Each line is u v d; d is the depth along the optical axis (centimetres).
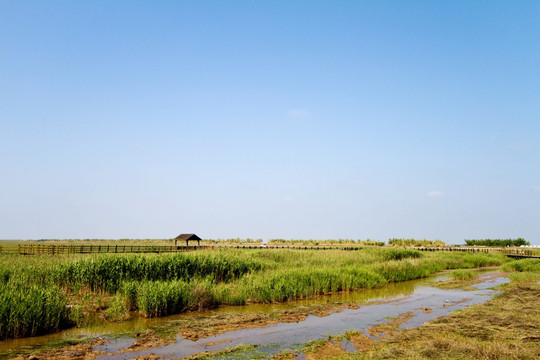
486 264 4484
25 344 1181
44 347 1154
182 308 1689
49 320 1330
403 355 1012
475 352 1001
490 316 1487
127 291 1658
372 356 1034
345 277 2420
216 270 2372
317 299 2073
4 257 2930
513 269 3694
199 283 1934
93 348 1157
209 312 1708
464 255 4784
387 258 4009
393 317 1628
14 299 1288
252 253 3703
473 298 2117
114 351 1134
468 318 1480
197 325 1438
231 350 1151
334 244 7869
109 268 1969
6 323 1223
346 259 3466
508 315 1476
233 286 2125
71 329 1366
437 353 1015
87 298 1720
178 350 1152
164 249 4991
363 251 4322
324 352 1139
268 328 1434
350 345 1217
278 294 1975
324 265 2953
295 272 2355
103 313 1553
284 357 1091
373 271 2855
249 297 1981
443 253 5006
